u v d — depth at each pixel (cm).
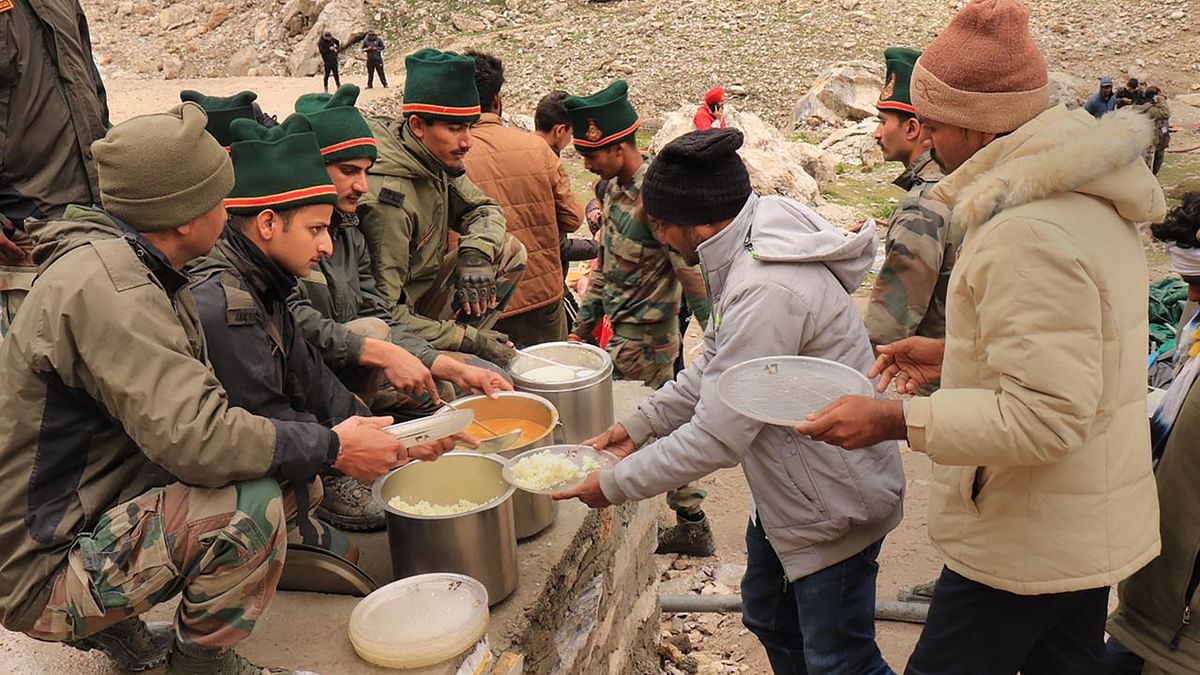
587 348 378
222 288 246
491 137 492
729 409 259
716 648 414
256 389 247
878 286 348
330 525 312
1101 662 260
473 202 424
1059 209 210
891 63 363
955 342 229
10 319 338
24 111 354
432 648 240
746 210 274
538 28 2514
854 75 1738
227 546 219
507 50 2427
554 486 277
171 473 217
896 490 281
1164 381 473
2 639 268
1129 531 229
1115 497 225
